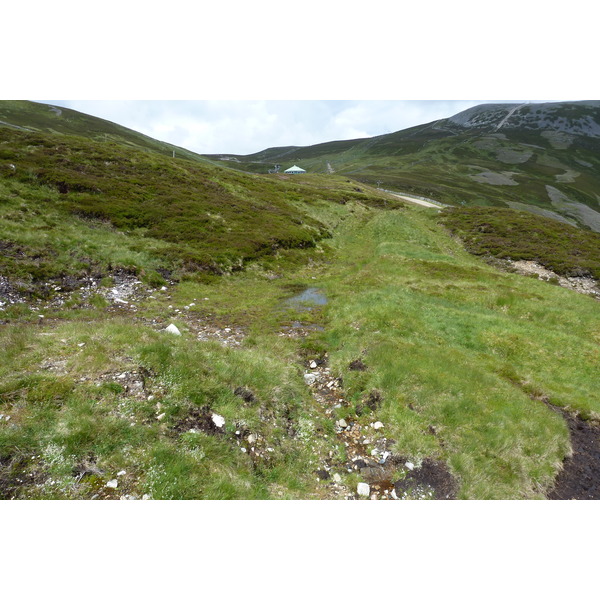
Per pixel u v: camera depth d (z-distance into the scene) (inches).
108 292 807.7
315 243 1738.4
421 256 1557.6
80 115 6314.0
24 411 291.9
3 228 831.7
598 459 457.7
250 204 1876.2
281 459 349.7
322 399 485.1
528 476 385.4
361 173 7746.1
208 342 506.0
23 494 246.2
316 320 797.9
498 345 724.0
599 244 2161.7
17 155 1285.7
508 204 5674.2
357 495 331.0
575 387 619.2
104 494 257.0
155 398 338.6
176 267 1034.7
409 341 646.5
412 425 413.1
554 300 1130.7
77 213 1091.3
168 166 1866.4
